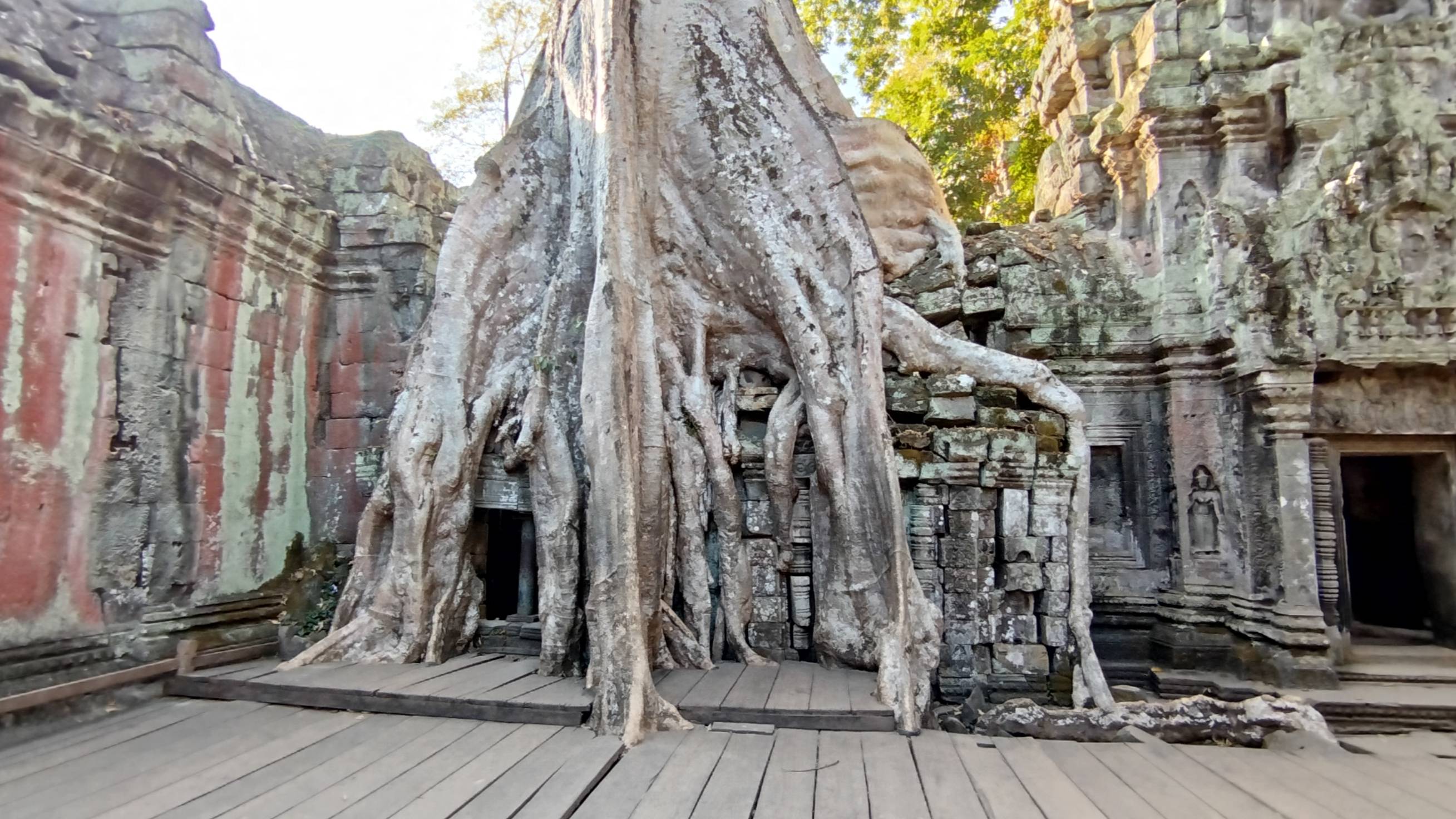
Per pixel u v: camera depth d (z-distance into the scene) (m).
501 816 3.49
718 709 4.93
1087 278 8.88
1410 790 4.09
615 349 5.59
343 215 8.45
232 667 6.26
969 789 3.91
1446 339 7.78
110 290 6.01
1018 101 16.22
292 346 7.91
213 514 6.79
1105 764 4.45
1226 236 8.25
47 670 5.20
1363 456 9.78
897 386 6.84
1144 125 8.88
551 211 7.18
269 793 3.79
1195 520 8.33
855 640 5.81
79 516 5.65
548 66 7.56
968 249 8.77
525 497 6.66
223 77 7.07
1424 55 8.25
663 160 6.80
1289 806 3.82
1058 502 6.47
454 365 6.72
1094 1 9.98
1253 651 7.71
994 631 6.31
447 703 5.07
